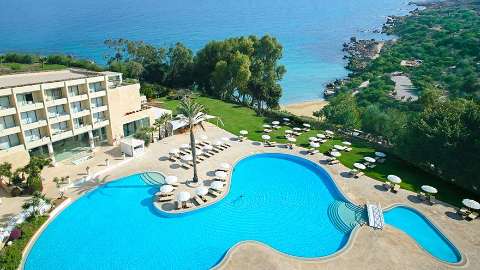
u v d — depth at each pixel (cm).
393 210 3722
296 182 4334
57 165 4544
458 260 2989
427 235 3331
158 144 5344
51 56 10312
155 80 9969
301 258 2944
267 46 8481
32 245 3069
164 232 3294
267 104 8275
